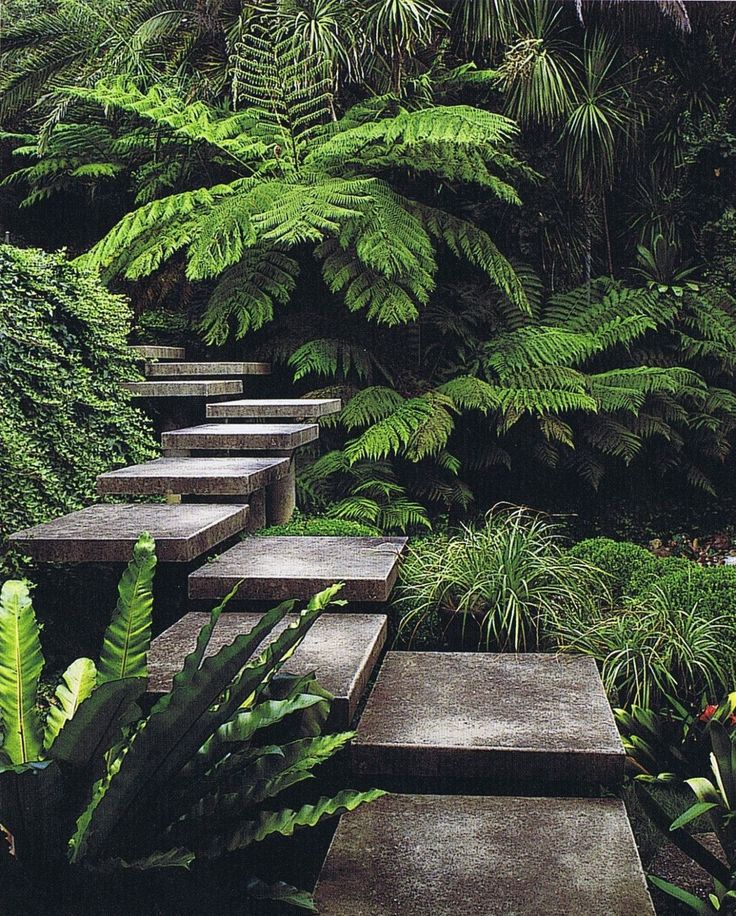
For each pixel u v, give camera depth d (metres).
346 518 6.27
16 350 4.45
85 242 9.25
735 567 4.32
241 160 7.28
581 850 2.10
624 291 7.61
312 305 7.69
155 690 2.37
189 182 7.94
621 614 3.97
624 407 7.13
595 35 7.84
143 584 2.02
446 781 2.60
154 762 1.70
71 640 4.00
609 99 7.87
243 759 1.92
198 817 1.84
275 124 7.32
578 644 3.56
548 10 7.87
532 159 7.96
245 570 3.24
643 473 7.82
